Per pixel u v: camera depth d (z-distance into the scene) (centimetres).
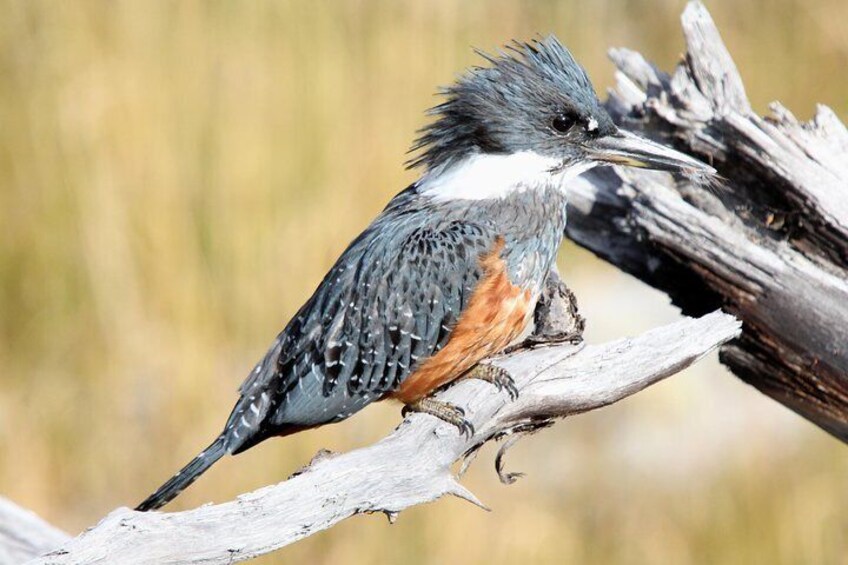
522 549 1321
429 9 1582
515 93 827
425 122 1538
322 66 1502
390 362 805
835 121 809
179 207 1442
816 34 1803
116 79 1459
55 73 1471
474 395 710
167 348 1395
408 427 689
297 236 1445
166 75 1471
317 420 816
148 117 1452
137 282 1424
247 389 820
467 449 712
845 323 751
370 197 1484
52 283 1427
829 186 766
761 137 779
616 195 845
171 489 786
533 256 821
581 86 828
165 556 598
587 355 724
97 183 1441
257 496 623
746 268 769
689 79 834
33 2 1486
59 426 1376
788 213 785
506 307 812
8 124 1459
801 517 1360
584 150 827
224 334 1425
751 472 1405
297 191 1466
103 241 1430
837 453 1409
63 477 1366
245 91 1484
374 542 1280
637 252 845
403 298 800
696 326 730
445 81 1560
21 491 1341
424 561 1282
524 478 1415
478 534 1314
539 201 829
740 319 785
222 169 1452
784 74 1800
